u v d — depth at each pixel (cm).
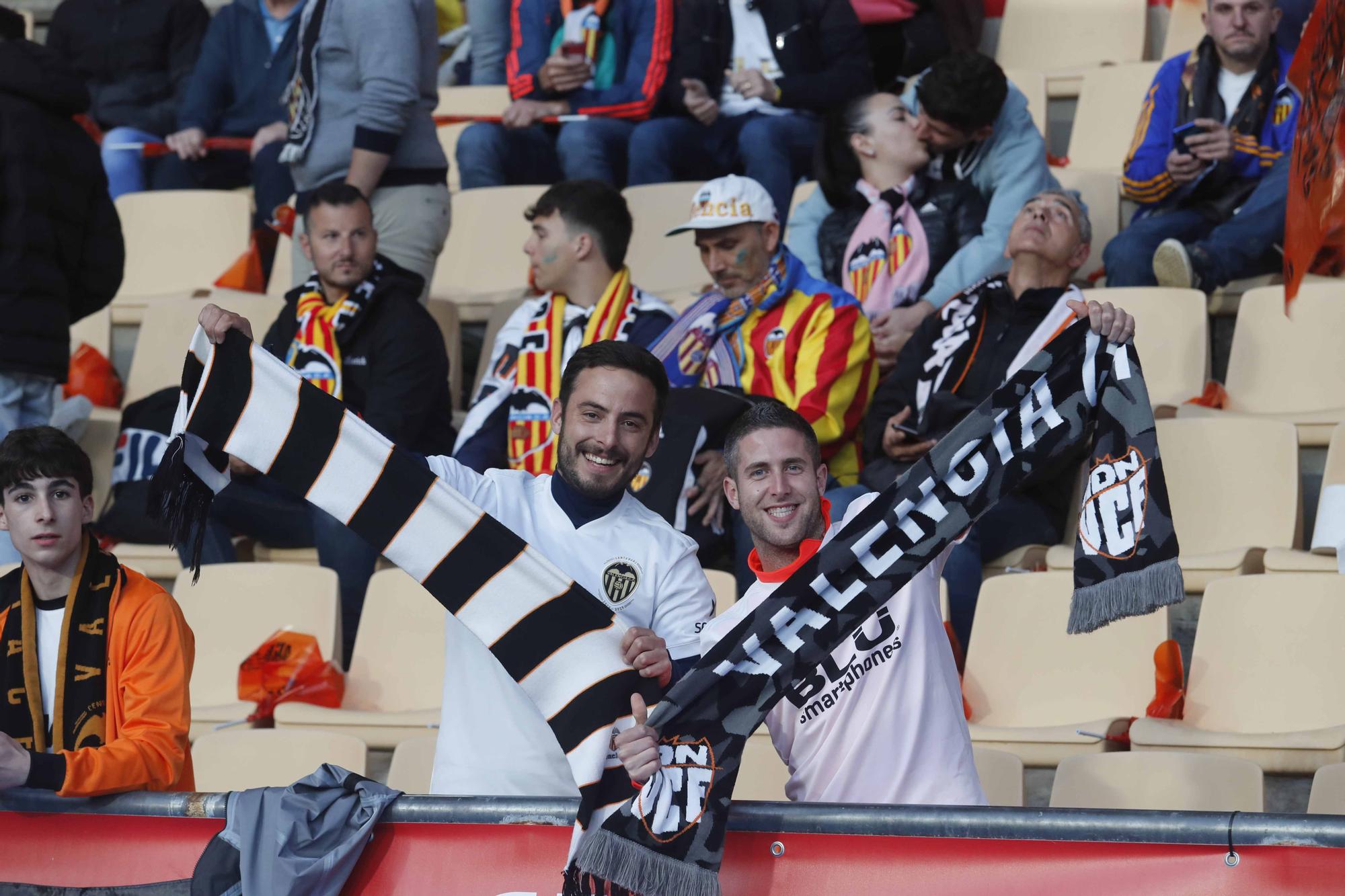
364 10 1233
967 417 611
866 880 575
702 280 1438
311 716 989
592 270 1112
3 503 690
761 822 589
